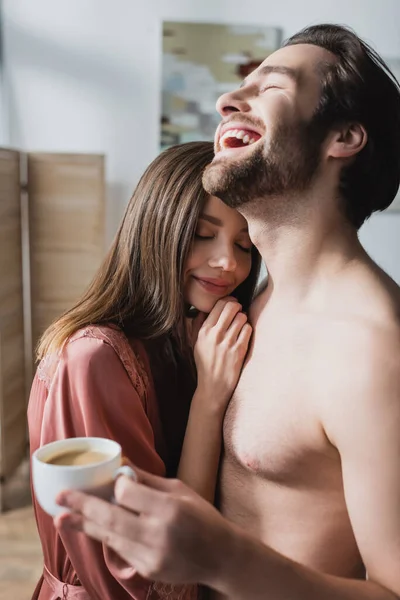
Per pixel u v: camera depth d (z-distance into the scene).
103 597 0.87
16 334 2.65
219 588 0.61
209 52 2.82
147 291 1.01
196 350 0.96
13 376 2.61
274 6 2.84
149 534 0.57
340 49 0.85
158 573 0.58
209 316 0.99
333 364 0.75
